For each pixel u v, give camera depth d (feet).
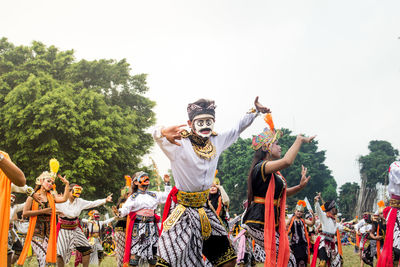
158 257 13.55
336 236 31.83
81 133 86.28
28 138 82.74
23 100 82.43
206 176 14.12
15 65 95.71
